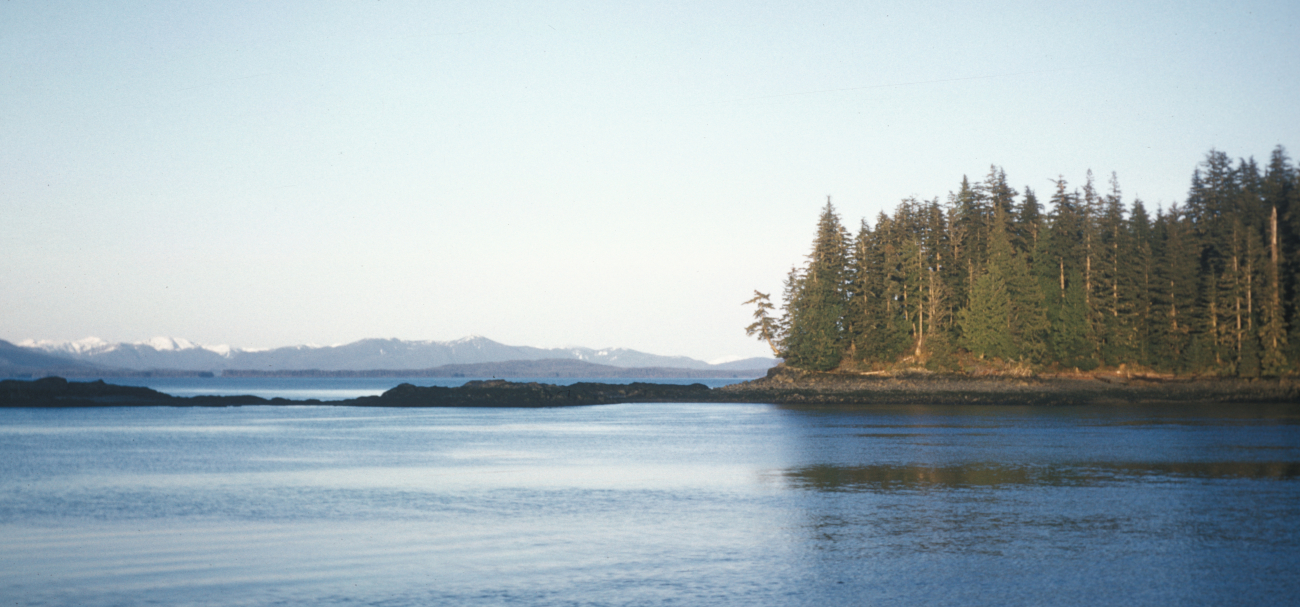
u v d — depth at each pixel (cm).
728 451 4375
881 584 1672
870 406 8731
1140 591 1616
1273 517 2386
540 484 3162
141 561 1881
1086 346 9456
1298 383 8556
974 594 1595
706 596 1584
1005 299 9419
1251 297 9044
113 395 9075
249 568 1814
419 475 3441
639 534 2170
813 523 2314
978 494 2841
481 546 2033
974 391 8856
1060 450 4253
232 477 3384
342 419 7362
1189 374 9175
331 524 2328
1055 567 1802
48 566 1838
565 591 1616
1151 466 3575
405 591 1622
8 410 8231
